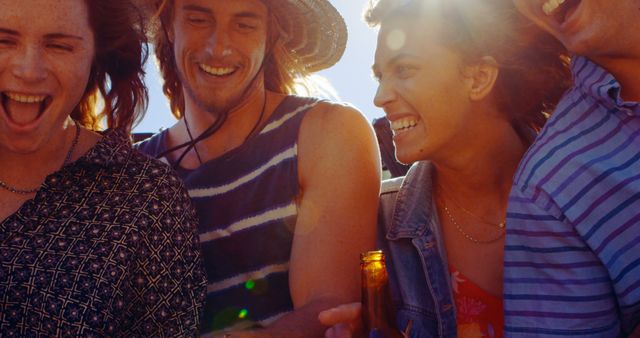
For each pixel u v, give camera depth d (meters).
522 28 1.20
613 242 1.01
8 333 1.10
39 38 1.10
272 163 1.38
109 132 1.23
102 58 1.27
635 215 1.00
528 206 1.07
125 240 1.15
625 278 1.01
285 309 1.35
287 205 1.36
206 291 1.24
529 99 1.23
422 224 1.25
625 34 1.02
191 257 1.21
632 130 1.03
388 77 1.21
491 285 1.21
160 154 1.47
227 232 1.37
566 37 1.07
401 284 1.26
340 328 1.09
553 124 1.09
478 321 1.21
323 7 1.48
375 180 1.38
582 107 1.07
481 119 1.21
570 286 1.04
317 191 1.35
